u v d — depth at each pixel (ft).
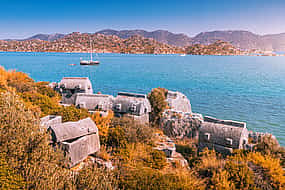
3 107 35.29
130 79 330.34
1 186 24.63
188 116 101.60
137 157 52.31
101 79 326.03
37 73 370.53
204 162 52.13
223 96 212.23
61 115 66.28
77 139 47.57
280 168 46.75
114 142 58.44
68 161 41.01
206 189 42.29
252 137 77.56
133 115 94.73
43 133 35.88
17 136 31.24
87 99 97.81
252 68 565.12
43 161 30.99
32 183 26.89
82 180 32.76
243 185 41.86
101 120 69.31
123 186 36.04
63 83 122.11
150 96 111.34
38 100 83.05
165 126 102.53
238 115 151.53
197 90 245.04
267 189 42.29
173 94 141.38
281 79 338.75
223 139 67.56
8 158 28.55
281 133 120.67
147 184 37.60
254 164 49.55
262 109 165.48
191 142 90.02
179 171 46.75
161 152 57.82
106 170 37.47
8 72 119.24
